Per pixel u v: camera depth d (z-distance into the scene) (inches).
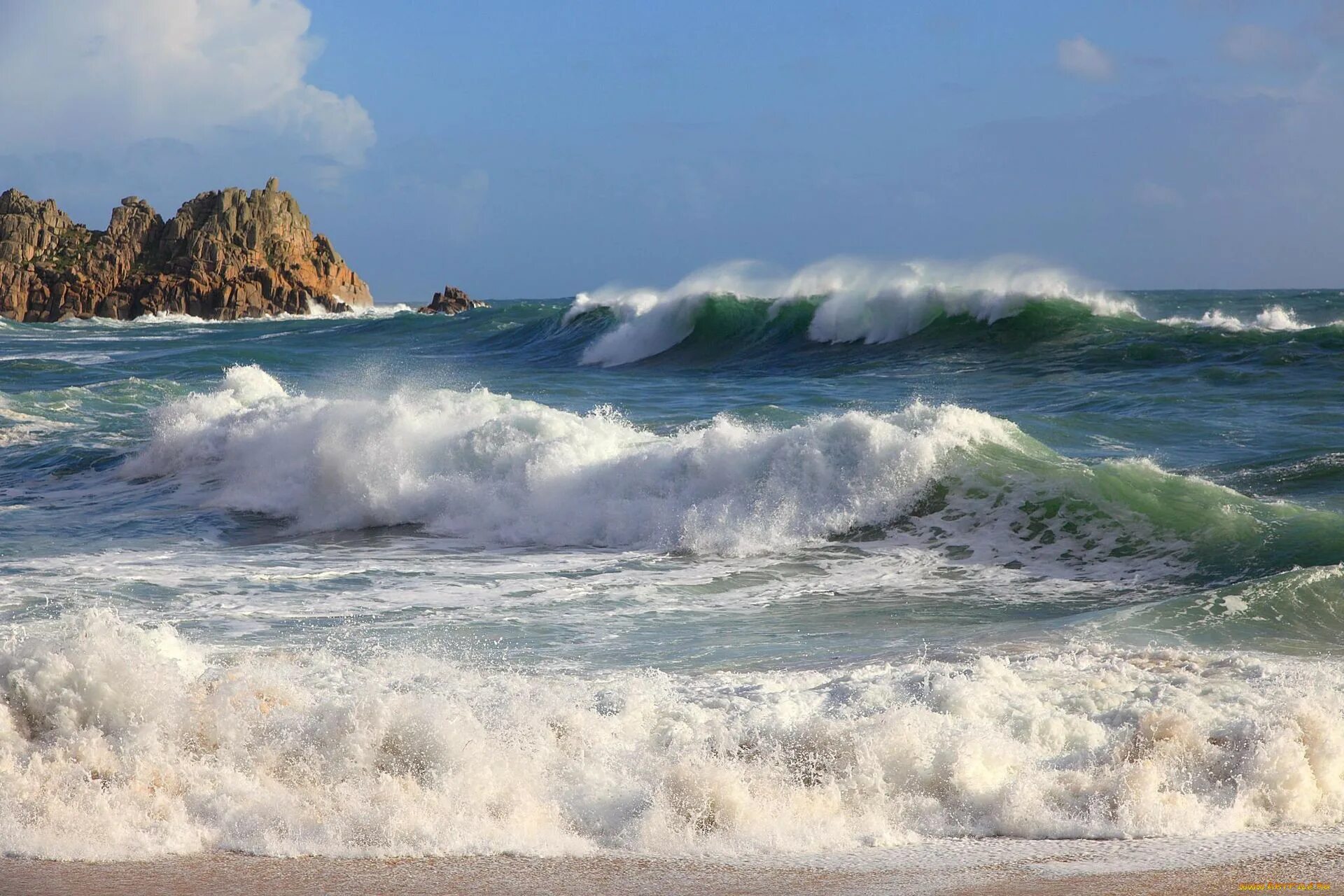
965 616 563.8
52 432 1178.6
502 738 317.4
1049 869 238.5
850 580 641.6
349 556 709.3
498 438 836.6
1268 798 282.8
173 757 298.4
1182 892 219.1
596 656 487.2
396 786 281.0
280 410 997.2
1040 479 737.0
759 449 780.6
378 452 842.8
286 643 505.4
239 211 5462.6
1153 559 646.5
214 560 698.2
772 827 267.7
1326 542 619.8
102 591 608.4
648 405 1360.7
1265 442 1001.5
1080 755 309.6
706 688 395.5
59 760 291.4
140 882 233.5
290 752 303.9
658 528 741.9
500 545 745.0
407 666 427.5
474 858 251.3
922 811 283.3
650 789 281.7
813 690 383.9
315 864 246.2
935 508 737.0
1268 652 466.9
